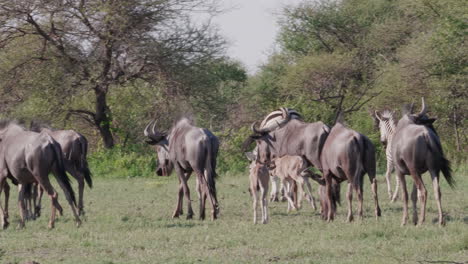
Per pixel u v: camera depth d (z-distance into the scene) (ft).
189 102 389.80
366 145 150.71
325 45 493.77
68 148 180.14
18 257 117.08
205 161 168.66
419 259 108.99
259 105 451.53
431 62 339.77
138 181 294.05
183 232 140.26
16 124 156.97
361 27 483.10
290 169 178.70
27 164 149.38
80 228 148.66
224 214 179.63
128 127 407.44
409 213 172.04
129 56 371.15
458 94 341.00
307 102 402.31
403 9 434.71
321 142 170.81
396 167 148.15
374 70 426.10
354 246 119.96
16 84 368.68
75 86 372.79
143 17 370.73
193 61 382.01
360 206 150.61
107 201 215.92
